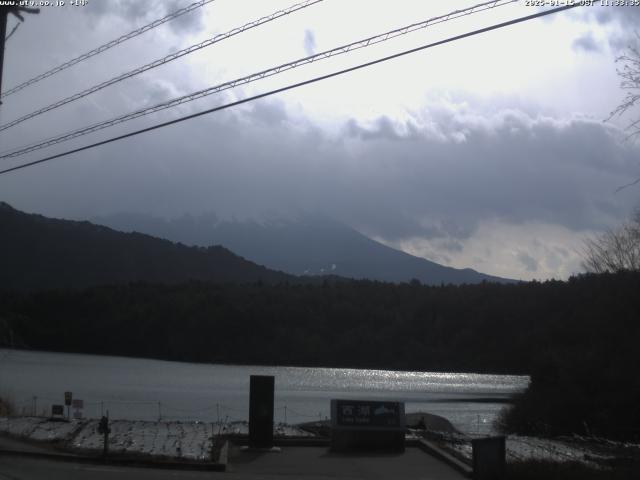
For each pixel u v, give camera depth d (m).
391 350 122.62
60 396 68.00
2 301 140.50
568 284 67.06
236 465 20.03
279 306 136.75
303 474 18.81
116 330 140.50
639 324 37.25
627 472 17.67
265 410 22.84
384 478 18.38
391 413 23.06
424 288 138.75
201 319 136.00
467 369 102.81
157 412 53.72
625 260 43.75
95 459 19.86
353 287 144.12
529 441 26.36
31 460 19.69
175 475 17.94
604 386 35.88
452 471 19.45
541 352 45.69
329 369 125.44
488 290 118.69
